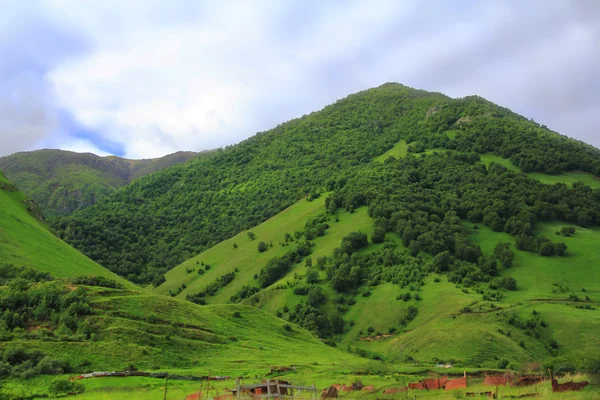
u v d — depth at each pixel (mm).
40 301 87625
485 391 49531
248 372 80250
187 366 82688
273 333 121500
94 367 73750
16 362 69250
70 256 140375
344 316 169625
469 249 189000
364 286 183375
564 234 199250
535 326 135375
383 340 150750
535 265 182750
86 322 84812
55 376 66188
